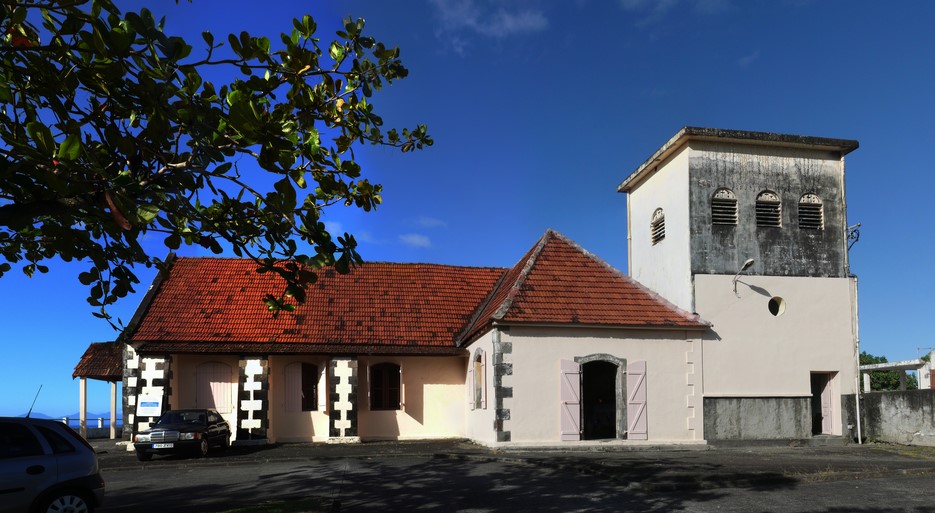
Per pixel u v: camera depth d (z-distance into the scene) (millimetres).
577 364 19391
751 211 21250
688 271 20719
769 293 20984
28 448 9266
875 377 36625
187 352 21047
